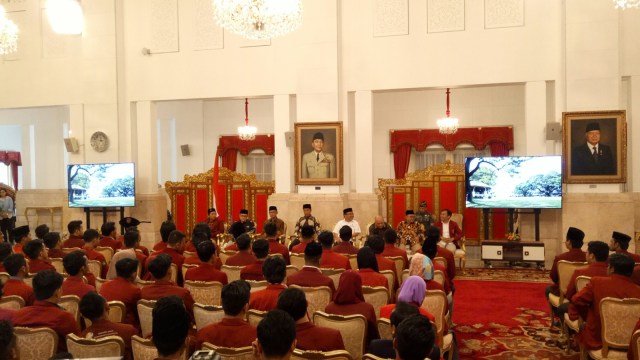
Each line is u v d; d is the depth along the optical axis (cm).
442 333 414
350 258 644
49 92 1220
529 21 984
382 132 1609
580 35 944
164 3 1155
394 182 1137
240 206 1212
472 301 732
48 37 1224
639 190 949
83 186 1161
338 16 1068
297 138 1070
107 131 1180
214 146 1702
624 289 407
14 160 1767
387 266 557
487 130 1527
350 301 378
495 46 998
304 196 1064
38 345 321
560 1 964
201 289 461
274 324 231
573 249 596
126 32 1180
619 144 925
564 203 955
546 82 990
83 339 296
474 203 988
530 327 610
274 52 1095
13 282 441
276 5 746
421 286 357
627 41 947
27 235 734
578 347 530
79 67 1206
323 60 1063
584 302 420
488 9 1000
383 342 301
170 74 1154
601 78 936
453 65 1016
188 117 1708
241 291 301
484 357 511
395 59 1044
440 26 1021
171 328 242
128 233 621
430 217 994
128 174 1144
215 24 1127
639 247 921
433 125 1572
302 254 605
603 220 935
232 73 1118
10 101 1242
